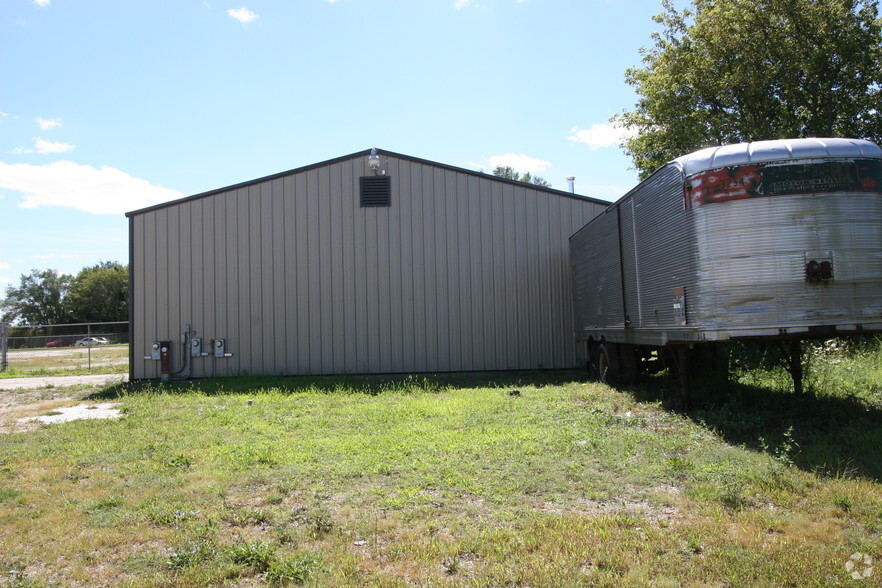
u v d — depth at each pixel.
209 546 4.31
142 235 15.97
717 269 7.37
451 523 4.76
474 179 16.31
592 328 13.16
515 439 7.48
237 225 16.00
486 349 16.14
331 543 4.41
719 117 22.12
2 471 6.61
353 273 16.05
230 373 15.78
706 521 4.69
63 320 93.56
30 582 3.88
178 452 7.27
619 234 10.92
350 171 16.19
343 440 7.72
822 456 6.13
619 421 8.41
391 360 15.98
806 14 20.41
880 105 21.34
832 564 3.90
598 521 4.71
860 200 7.17
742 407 8.58
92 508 5.30
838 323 7.05
